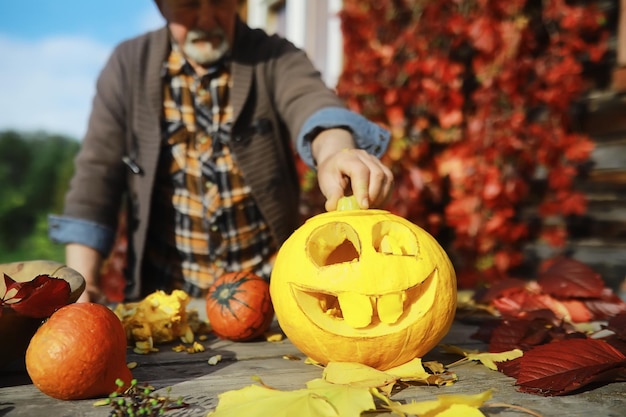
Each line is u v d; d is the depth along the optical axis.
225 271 2.20
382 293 1.14
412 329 1.17
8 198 15.73
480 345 1.47
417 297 1.21
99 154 2.12
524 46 3.55
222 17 2.03
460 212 3.76
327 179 1.44
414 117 4.14
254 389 1.01
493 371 1.24
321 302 1.22
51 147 19.45
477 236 3.76
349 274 1.15
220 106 2.13
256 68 2.14
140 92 2.12
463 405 0.92
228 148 2.15
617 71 2.93
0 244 15.12
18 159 18.89
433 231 4.07
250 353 1.39
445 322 1.21
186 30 2.02
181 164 2.15
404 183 3.97
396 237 1.27
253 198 2.19
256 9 7.24
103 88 2.15
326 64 5.86
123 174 2.19
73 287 1.17
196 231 2.18
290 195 2.26
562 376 1.09
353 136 1.81
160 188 2.19
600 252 3.18
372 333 1.16
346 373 1.10
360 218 1.24
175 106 2.13
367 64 4.18
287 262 1.23
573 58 3.32
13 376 1.17
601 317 1.68
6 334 1.04
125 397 1.03
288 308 1.20
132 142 2.14
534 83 3.52
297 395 0.97
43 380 0.99
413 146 4.02
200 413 0.98
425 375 1.12
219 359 1.30
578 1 3.47
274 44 2.22
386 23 4.30
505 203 3.65
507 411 1.00
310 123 1.81
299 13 6.04
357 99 4.19
